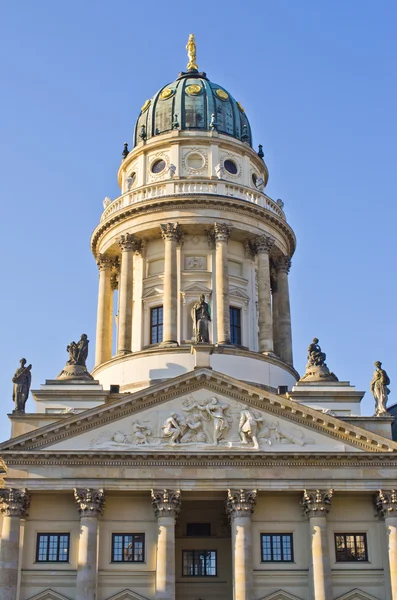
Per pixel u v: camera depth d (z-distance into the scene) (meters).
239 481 63.09
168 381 64.81
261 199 89.19
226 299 81.94
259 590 62.75
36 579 62.09
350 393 72.44
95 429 64.06
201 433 64.19
